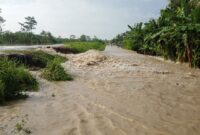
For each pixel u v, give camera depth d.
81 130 6.05
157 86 12.00
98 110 7.75
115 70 17.70
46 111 7.53
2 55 14.88
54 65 13.73
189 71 19.02
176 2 34.69
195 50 22.00
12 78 9.05
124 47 70.12
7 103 8.30
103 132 5.97
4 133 5.71
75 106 8.14
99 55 25.73
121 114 7.39
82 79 13.74
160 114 7.49
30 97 9.20
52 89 10.82
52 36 103.06
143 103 8.73
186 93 10.54
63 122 6.58
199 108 8.23
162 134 5.95
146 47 38.34
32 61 15.91
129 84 12.41
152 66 21.61
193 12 22.44
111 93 10.25
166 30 24.38
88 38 137.38
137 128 6.29
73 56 26.33
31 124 6.36
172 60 28.33
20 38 87.25
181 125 6.58
